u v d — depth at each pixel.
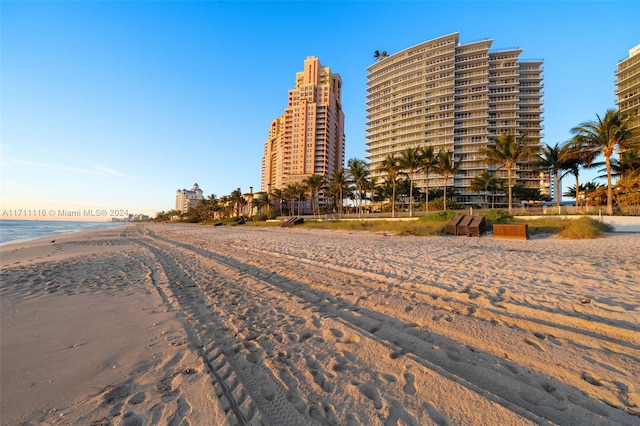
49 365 3.14
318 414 2.15
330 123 115.69
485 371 2.56
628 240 11.36
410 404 2.19
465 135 79.94
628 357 2.64
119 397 2.52
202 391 2.51
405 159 40.59
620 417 1.94
